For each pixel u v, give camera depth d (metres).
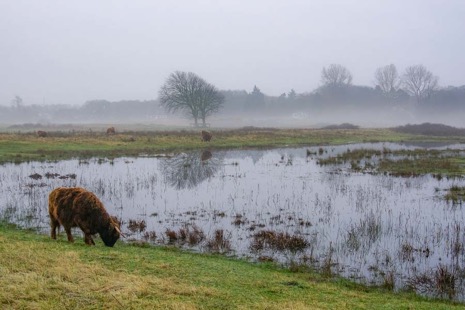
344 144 54.66
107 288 7.45
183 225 16.17
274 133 63.38
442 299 10.03
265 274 10.45
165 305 6.95
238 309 7.17
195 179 26.78
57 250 10.15
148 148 44.62
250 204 19.92
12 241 10.86
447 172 29.86
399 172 29.67
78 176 26.81
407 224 16.73
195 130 77.75
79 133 60.47
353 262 12.55
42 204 18.70
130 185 24.02
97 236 13.49
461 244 14.14
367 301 8.89
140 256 10.64
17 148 39.59
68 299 6.84
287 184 25.28
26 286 7.15
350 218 17.66
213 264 10.84
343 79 166.88
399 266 12.30
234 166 33.22
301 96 186.25
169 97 89.56
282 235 14.14
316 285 9.88
